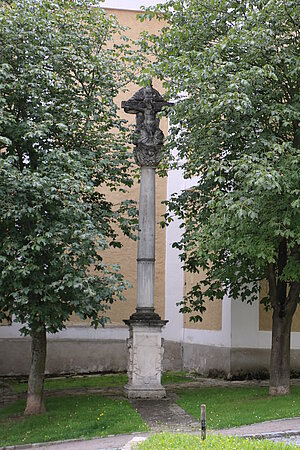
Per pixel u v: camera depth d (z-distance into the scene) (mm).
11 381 15906
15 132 10531
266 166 9852
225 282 13391
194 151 12680
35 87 10711
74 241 10117
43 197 9945
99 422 9922
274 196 10422
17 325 16844
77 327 17562
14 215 9727
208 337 17203
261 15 10875
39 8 11328
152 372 12375
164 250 19594
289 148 10414
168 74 11922
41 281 9953
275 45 11117
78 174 10102
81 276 9859
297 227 10219
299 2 10758
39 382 10992
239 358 15930
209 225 11086
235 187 12344
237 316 16078
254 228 10492
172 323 19062
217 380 15969
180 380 16016
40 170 10180
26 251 9844
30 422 10062
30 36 11008
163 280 19484
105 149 11812
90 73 11906
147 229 13148
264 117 11555
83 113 10891
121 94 19375
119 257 18422
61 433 9320
